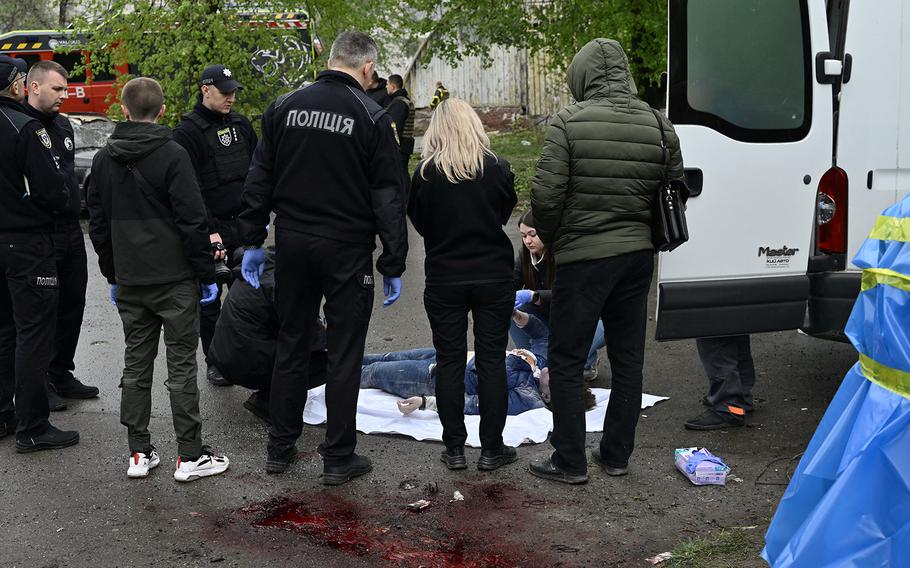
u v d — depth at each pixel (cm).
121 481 456
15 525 412
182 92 1195
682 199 435
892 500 247
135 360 456
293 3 1211
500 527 403
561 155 412
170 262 441
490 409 454
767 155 480
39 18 2528
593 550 381
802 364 617
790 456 473
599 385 591
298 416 461
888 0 486
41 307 482
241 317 510
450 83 2188
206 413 548
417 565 373
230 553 384
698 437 500
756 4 475
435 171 438
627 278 428
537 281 550
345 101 427
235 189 575
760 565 356
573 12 1120
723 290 477
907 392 251
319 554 383
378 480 454
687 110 469
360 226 434
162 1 1199
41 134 468
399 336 704
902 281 254
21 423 489
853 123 490
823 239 497
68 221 547
